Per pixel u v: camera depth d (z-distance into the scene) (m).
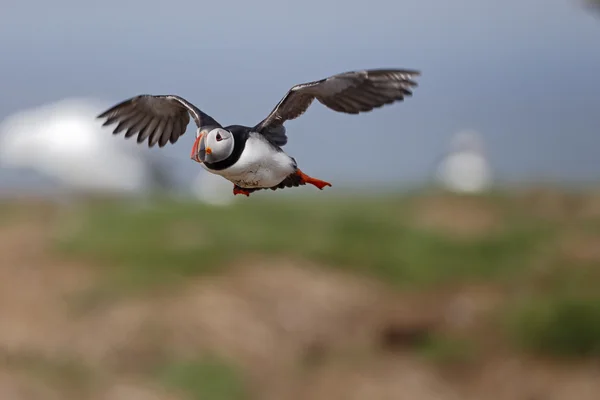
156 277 15.24
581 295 15.12
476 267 16.92
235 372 13.55
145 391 13.06
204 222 17.44
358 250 16.91
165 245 16.23
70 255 16.11
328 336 14.63
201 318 14.28
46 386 12.86
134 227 17.03
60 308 14.47
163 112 8.41
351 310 15.25
